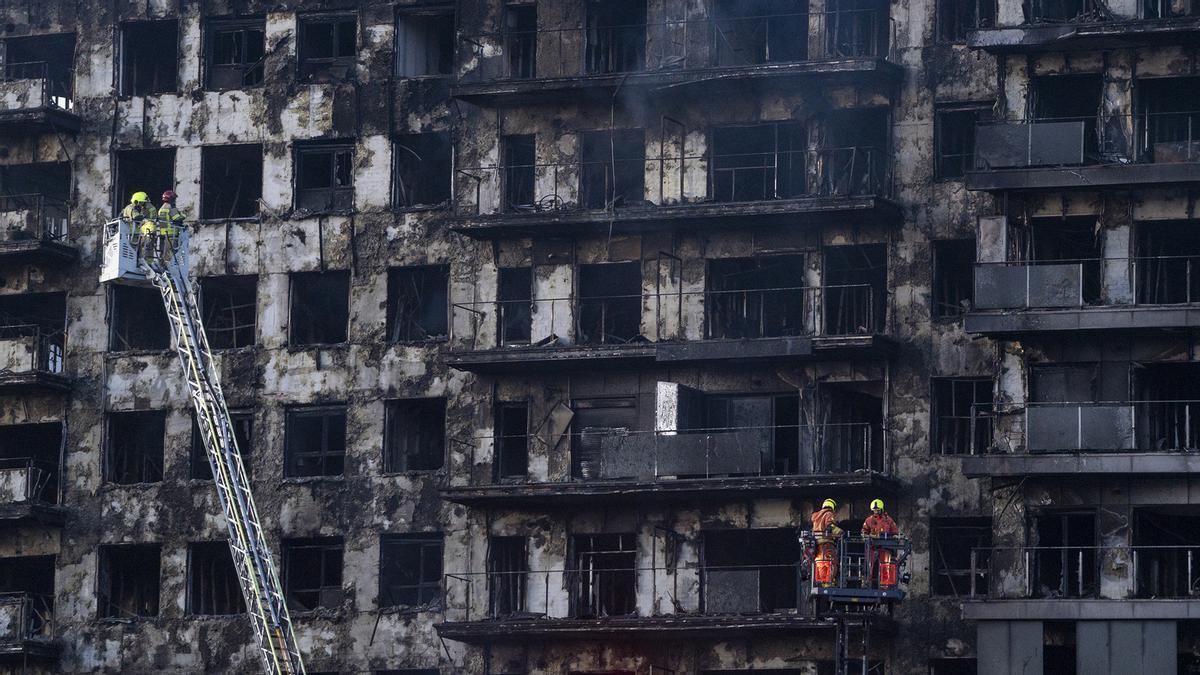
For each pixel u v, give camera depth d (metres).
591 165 95.31
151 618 96.12
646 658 91.06
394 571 95.12
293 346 96.81
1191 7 89.12
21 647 95.00
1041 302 87.00
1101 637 85.38
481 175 95.56
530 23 97.25
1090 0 89.88
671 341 92.19
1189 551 85.12
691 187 93.44
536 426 94.00
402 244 96.56
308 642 94.44
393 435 95.88
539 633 90.75
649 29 94.62
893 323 91.12
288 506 95.62
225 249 98.00
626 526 92.38
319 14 99.12
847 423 91.56
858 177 92.69
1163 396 88.56
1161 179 86.88
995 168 87.94
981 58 91.69
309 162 98.62
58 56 102.81
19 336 99.81
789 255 92.69
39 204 98.94
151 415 98.19
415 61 98.56
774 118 93.12
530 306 94.62
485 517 93.62
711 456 90.69
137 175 100.69
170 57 101.69
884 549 77.38
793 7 94.81
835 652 88.94
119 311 99.38
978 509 89.25
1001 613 86.12
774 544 92.38
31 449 100.38
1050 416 86.44
